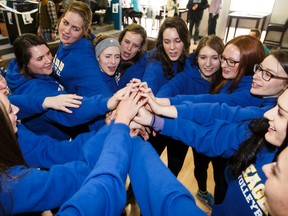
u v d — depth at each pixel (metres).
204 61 1.33
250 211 0.67
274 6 6.69
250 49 1.10
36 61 1.09
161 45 1.47
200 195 1.77
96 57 1.39
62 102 0.98
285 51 0.92
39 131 1.23
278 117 0.59
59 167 0.63
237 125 0.84
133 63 1.59
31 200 0.54
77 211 0.46
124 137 0.71
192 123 0.90
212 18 6.35
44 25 4.25
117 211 0.54
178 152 1.56
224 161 1.24
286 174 0.36
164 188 0.56
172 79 1.43
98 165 0.59
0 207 0.51
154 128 0.93
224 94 1.13
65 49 1.36
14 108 0.76
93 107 0.95
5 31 4.74
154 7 6.96
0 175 0.53
